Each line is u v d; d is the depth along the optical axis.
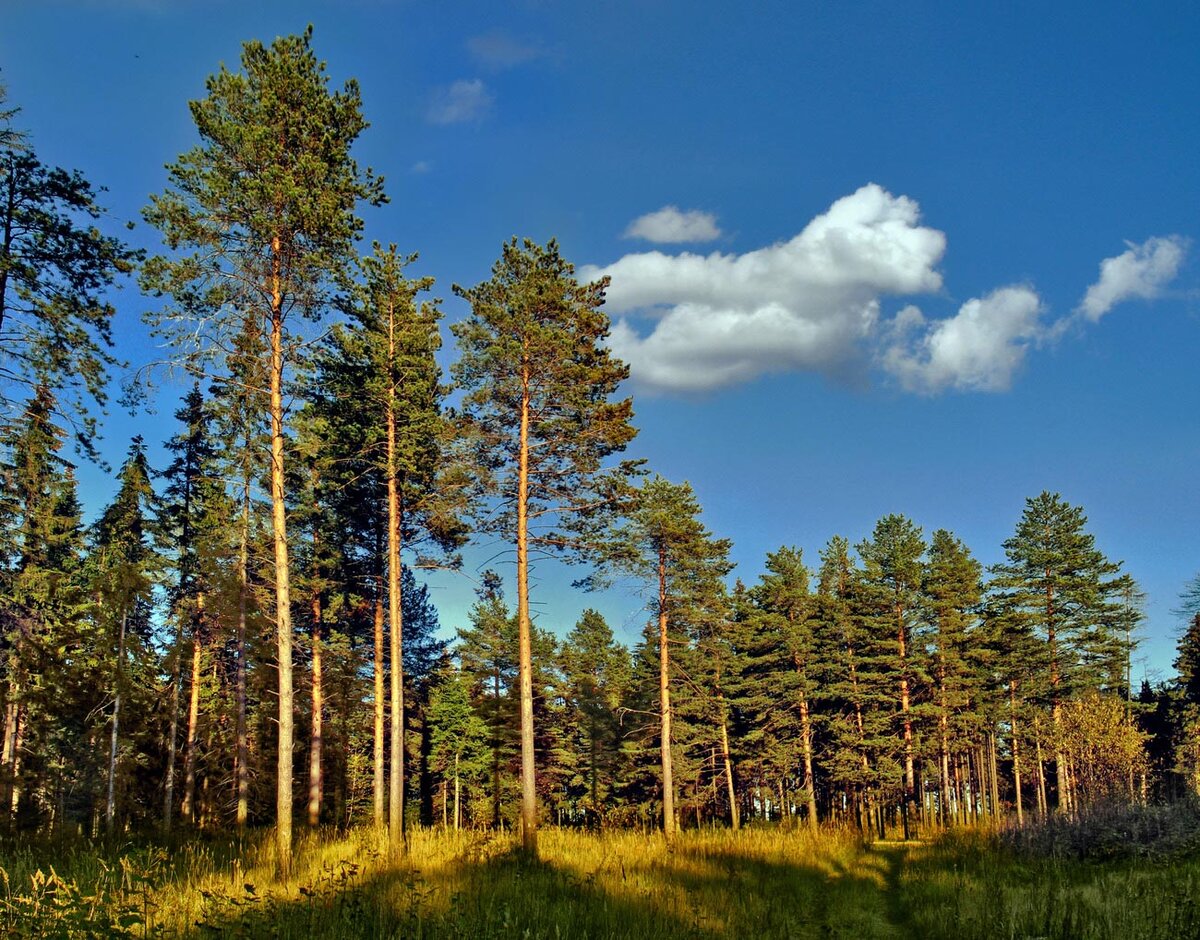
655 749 45.28
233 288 17.33
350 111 18.52
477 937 9.52
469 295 22.94
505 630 50.97
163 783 31.34
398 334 25.83
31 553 22.41
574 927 11.42
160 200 16.34
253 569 26.31
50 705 24.39
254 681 30.97
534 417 23.19
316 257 17.27
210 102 17.06
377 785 26.67
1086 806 24.11
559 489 23.20
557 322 23.16
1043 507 46.72
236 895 10.93
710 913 13.94
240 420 18.91
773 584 48.38
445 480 22.64
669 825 32.94
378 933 9.32
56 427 17.02
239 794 25.69
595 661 59.97
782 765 47.44
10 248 16.44
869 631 46.44
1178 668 49.81
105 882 10.71
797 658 46.12
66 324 16.50
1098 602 44.59
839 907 16.42
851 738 43.66
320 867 14.95
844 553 50.78
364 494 28.16
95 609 26.05
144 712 28.64
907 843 30.47
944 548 52.81
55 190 16.81
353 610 31.38
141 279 16.16
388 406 25.34
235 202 16.83
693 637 37.84
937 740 45.28
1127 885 14.69
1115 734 43.66
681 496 34.94
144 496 28.66
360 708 33.72
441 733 51.12
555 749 53.12
